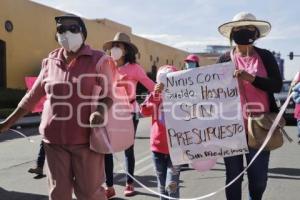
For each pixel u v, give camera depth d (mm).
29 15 28422
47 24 30188
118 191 7391
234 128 4957
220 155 5004
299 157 10555
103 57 4309
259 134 4793
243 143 4934
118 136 4383
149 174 8828
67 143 4219
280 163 9781
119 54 6473
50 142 4258
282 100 18219
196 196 7090
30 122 20141
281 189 7473
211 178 8367
